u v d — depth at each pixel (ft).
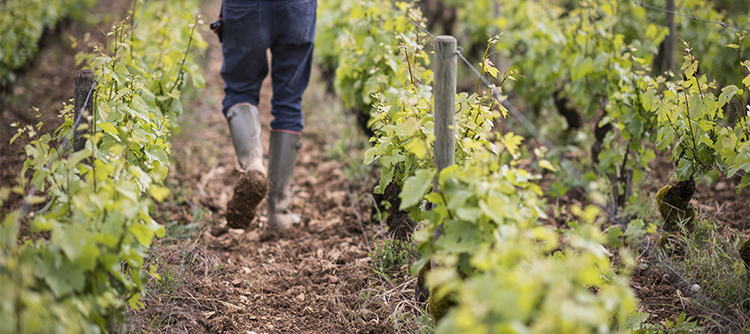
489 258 5.07
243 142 11.42
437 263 6.90
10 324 4.62
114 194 6.21
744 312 8.48
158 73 12.12
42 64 24.52
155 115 10.61
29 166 7.14
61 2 26.66
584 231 5.53
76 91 7.89
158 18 16.14
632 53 13.64
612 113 12.34
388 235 10.98
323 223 12.84
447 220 6.21
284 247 11.63
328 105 21.18
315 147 18.10
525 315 4.51
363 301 9.27
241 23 11.34
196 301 9.14
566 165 15.03
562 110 16.76
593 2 13.50
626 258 5.81
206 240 11.59
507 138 6.42
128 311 7.83
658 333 7.74
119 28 10.46
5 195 6.09
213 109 21.48
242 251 11.43
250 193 10.99
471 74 24.35
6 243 5.39
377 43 12.44
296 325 8.86
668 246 10.19
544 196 13.99
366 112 14.16
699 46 15.89
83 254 5.51
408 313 8.57
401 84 11.14
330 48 18.99
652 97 10.60
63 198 6.33
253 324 8.88
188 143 17.81
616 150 12.90
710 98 9.13
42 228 5.78
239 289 9.90
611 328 7.33
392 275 9.95
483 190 5.83
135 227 5.99
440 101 7.21
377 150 8.68
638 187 13.17
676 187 10.11
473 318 4.51
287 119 12.03
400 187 9.63
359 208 13.46
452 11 27.71
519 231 5.74
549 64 16.03
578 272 5.03
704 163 9.39
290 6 11.39
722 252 9.52
